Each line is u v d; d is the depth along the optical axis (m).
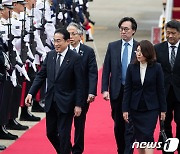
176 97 23.94
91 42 56.72
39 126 29.83
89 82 24.30
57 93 22.73
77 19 40.22
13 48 27.42
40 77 23.19
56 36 22.70
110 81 24.39
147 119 22.30
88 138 27.98
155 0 96.94
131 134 23.53
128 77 22.47
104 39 60.25
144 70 22.30
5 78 26.50
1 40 26.06
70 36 24.41
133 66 22.38
